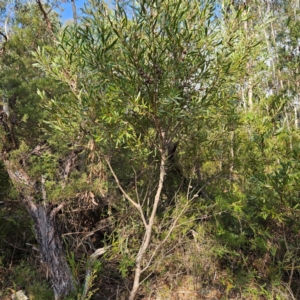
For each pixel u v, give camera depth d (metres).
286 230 4.04
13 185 3.85
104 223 4.43
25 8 5.95
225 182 4.15
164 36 2.32
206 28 2.25
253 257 4.44
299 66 4.81
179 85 2.42
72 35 2.35
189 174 4.08
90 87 2.36
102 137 2.54
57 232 3.73
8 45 4.57
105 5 2.32
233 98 2.79
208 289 4.14
